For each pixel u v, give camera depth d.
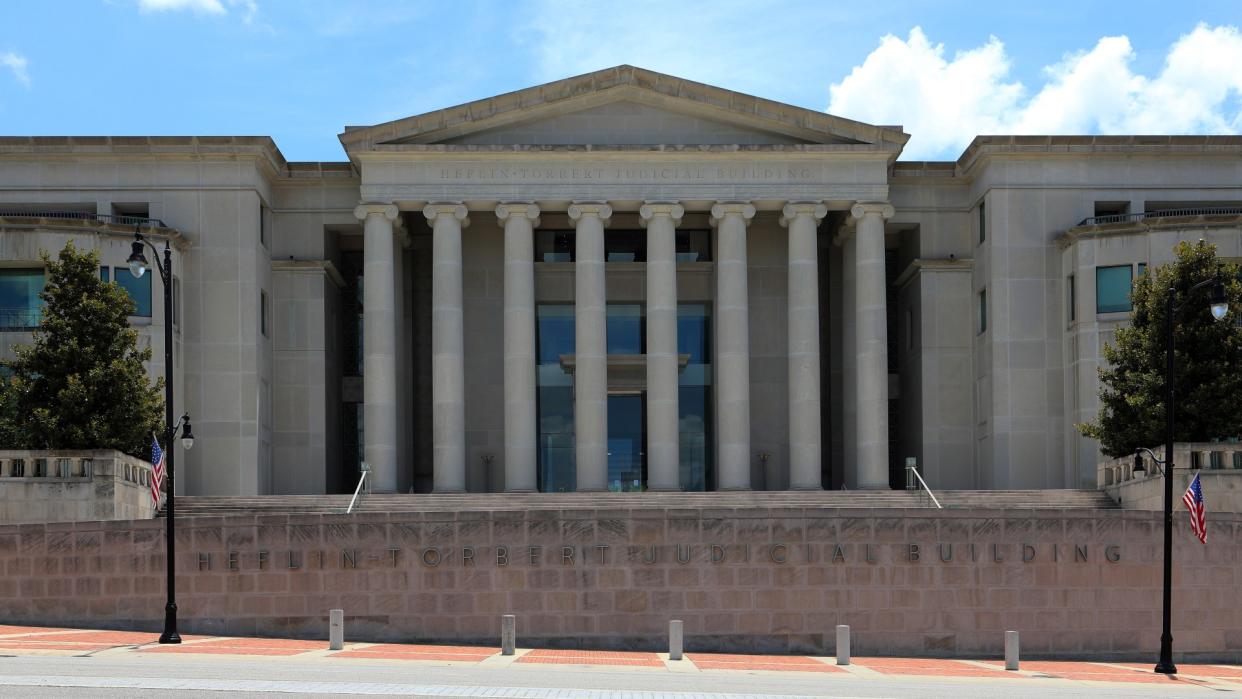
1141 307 51.12
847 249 64.06
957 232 64.75
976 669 37.22
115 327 48.88
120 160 60.50
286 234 63.56
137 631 41.25
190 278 60.09
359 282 69.06
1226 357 49.06
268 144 60.44
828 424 67.94
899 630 42.66
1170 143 61.56
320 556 42.16
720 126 61.97
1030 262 61.47
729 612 42.50
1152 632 42.81
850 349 63.69
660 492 55.94
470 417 65.69
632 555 42.56
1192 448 45.31
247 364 59.75
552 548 42.50
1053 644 42.69
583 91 61.22
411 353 67.38
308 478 62.53
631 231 67.56
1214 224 57.06
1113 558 42.94
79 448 46.69
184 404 59.09
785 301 66.44
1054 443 60.72
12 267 55.53
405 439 65.88
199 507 51.78
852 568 42.78
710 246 67.12
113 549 41.72
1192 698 28.67
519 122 61.75
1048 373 61.03
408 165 60.62
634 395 66.94
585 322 60.09
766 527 42.84
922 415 64.06
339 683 25.62
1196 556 43.12
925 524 43.00
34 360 48.09
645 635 42.31
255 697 22.89
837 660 37.06
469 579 42.28
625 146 60.38
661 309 60.34
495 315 66.19
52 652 32.22
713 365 65.88
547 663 34.06
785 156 60.84
